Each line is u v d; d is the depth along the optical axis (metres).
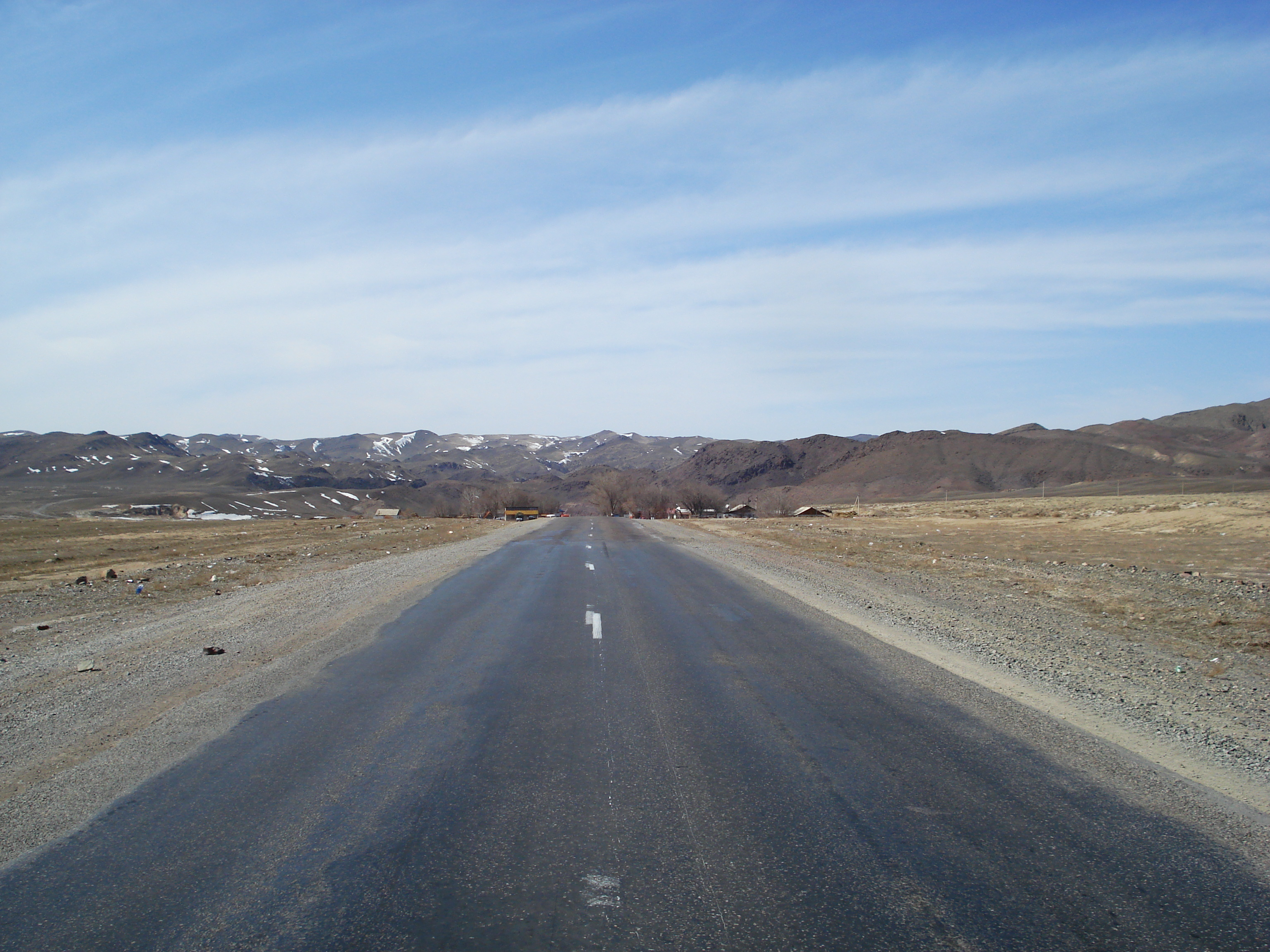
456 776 5.71
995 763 5.95
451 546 30.33
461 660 9.62
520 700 7.77
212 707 7.56
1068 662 9.63
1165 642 11.45
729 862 4.37
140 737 6.66
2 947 3.59
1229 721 7.13
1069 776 5.68
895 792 5.38
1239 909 3.88
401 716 7.24
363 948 3.56
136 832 4.81
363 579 18.52
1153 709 7.48
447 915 3.83
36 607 15.03
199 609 14.16
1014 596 16.56
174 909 3.91
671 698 7.83
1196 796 5.32
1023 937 3.62
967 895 4.01
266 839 4.69
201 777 5.73
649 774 5.74
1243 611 14.42
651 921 3.77
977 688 8.23
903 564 23.70
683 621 12.52
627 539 35.62
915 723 6.98
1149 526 36.81
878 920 3.77
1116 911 3.86
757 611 13.59
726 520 65.69
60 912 3.90
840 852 4.48
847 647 10.46
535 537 36.94
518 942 3.59
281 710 7.45
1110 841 4.62
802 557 25.75
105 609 14.65
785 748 6.29
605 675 8.80
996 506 74.50
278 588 17.16
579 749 6.29
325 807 5.16
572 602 14.71
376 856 4.47
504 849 4.54
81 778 5.72
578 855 4.46
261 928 3.74
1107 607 15.02
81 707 7.59
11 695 8.17
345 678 8.68
